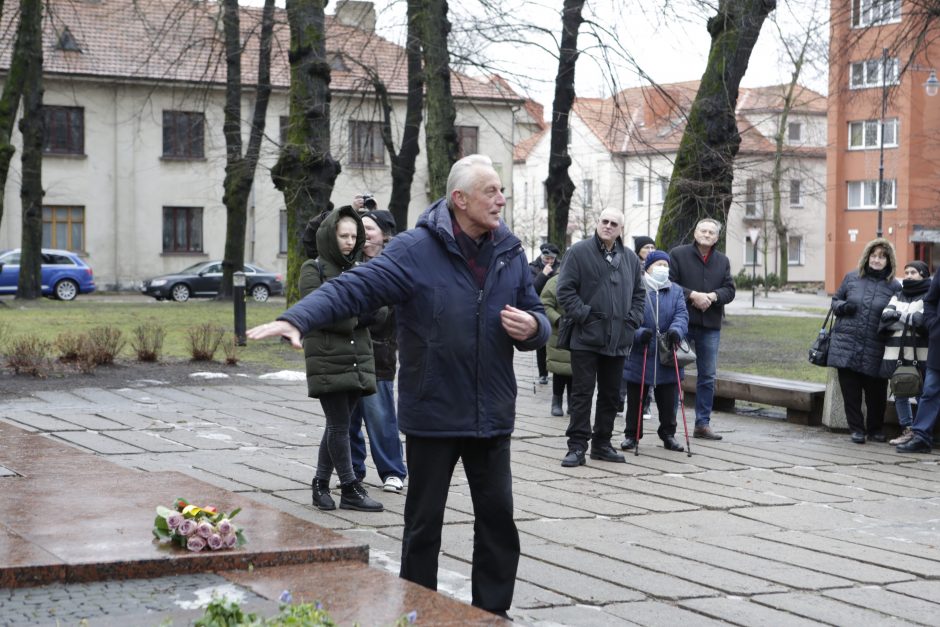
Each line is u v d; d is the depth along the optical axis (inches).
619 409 419.5
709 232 467.8
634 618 218.4
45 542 199.0
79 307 1316.4
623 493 348.5
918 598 237.3
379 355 332.5
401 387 202.7
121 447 399.2
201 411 499.5
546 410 551.5
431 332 198.1
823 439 480.7
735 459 421.4
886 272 465.1
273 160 1529.3
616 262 398.0
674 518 312.8
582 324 394.6
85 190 1889.8
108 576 184.9
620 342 399.5
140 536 204.5
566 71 987.3
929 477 393.1
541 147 3051.2
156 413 489.4
